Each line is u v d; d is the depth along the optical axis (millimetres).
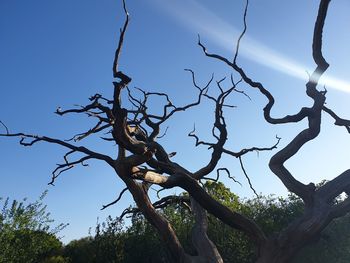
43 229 24469
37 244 24078
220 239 26000
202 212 15906
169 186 11688
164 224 13281
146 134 13438
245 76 13438
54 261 28047
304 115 13531
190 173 13461
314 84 13531
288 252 13055
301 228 13172
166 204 17812
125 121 8922
